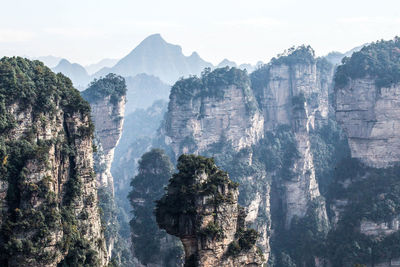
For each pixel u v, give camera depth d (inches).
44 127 2819.9
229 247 2822.3
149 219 6053.2
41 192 2613.2
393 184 5767.7
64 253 2691.9
